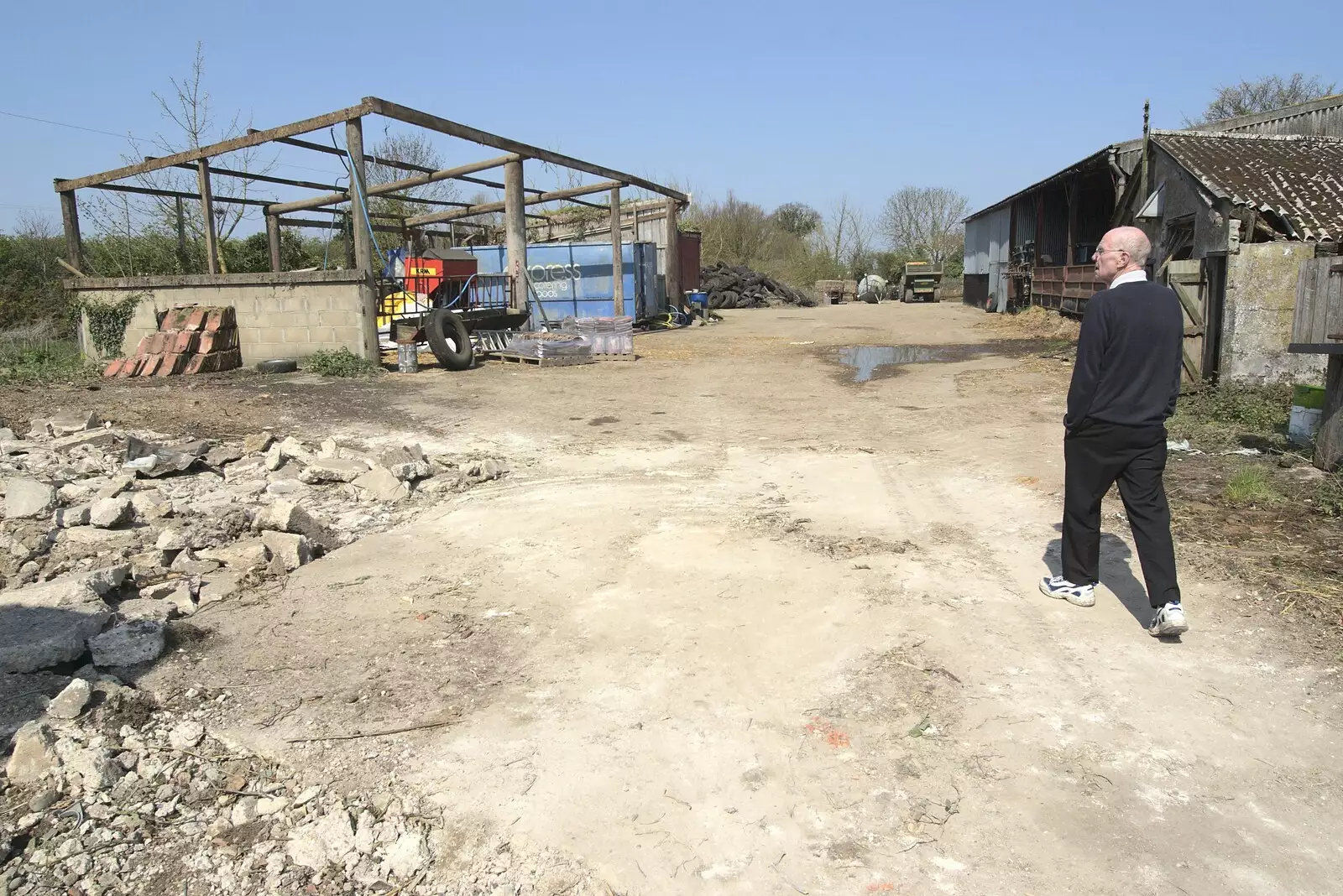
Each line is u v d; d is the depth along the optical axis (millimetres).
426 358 15055
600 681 3477
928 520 5512
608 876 2408
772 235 52250
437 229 25078
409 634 3918
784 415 9406
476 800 2729
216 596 4297
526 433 8461
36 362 14719
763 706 3283
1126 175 18938
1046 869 2422
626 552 4965
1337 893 2320
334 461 6613
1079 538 4066
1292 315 9469
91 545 4859
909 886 2365
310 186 18062
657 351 16797
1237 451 7145
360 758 2949
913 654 3664
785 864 2453
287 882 2373
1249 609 4039
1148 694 3336
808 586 4422
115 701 3188
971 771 2871
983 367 13391
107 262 21703
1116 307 3715
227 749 2996
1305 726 3109
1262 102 41688
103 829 2555
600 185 20656
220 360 13781
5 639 3510
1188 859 2459
